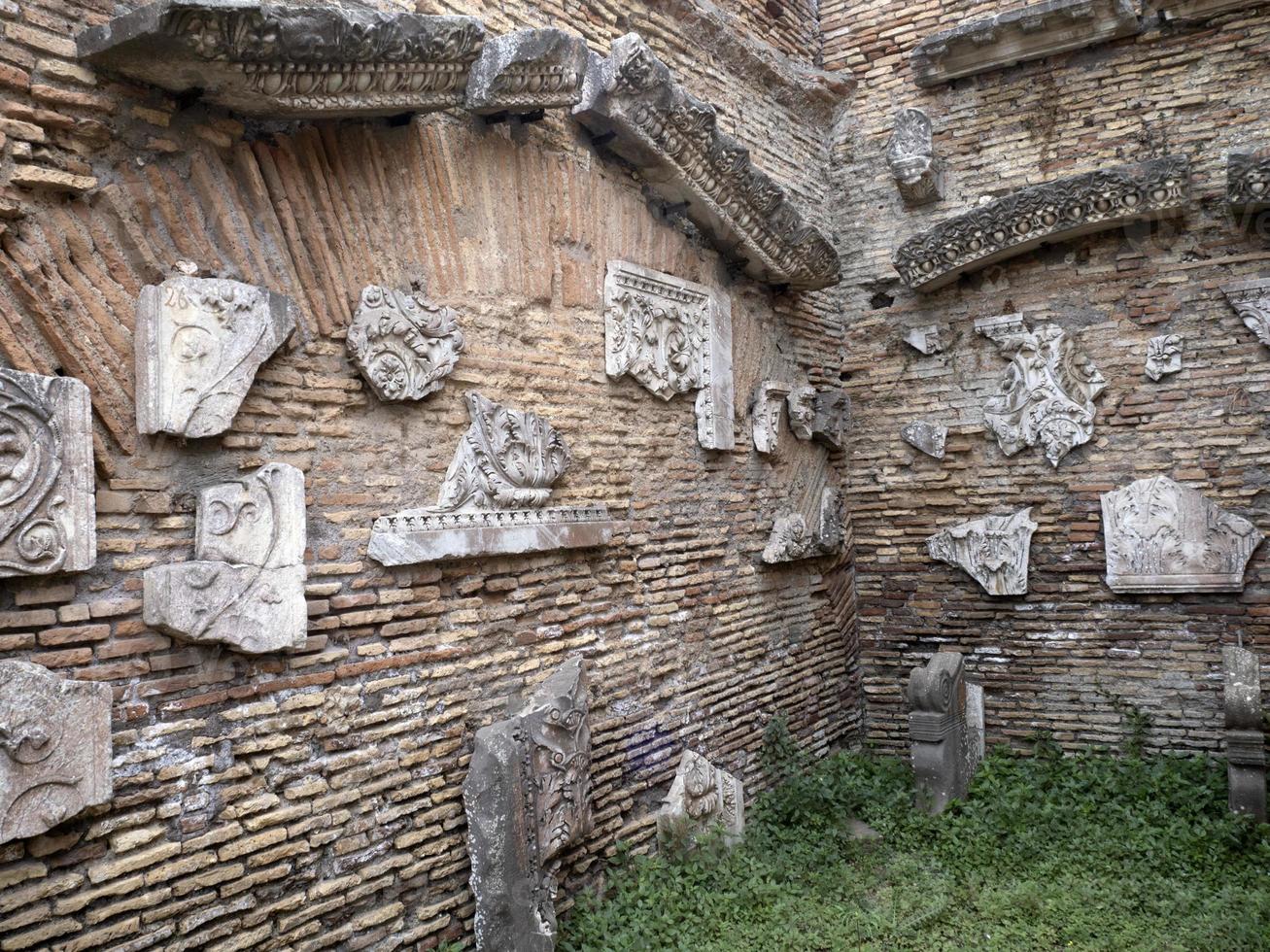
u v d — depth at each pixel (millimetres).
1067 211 7023
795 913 5125
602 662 5590
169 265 3592
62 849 3182
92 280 3371
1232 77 6902
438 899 4488
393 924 4250
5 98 3131
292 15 3389
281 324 3867
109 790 3248
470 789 4508
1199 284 6984
